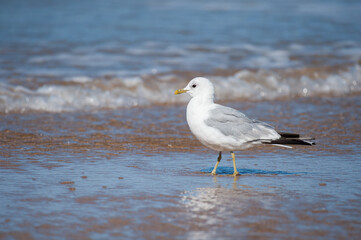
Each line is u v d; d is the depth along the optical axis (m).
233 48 25.41
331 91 20.86
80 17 31.95
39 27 28.66
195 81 10.16
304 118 15.77
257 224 7.25
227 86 19.91
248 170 10.52
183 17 33.09
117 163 10.86
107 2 38.00
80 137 13.23
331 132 13.97
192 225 7.21
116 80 19.08
